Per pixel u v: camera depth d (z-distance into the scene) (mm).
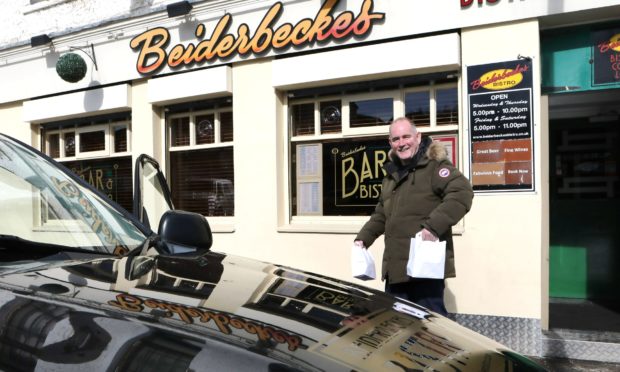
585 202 6117
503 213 4406
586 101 5371
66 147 7109
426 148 3211
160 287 1471
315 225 5316
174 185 6230
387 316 1642
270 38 5305
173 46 5895
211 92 5586
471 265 4504
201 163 6070
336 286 1913
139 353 1094
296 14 5234
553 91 4516
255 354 1117
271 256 5410
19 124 7238
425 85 4918
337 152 5352
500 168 4418
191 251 2133
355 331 1410
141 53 6020
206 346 1118
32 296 1264
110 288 1396
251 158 5520
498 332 4418
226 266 1918
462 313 4535
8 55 7145
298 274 2025
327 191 5406
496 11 4391
